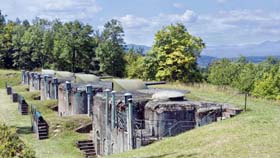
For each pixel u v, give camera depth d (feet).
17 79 252.01
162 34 198.39
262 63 273.54
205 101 87.61
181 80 195.83
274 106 88.48
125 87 104.01
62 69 292.81
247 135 56.29
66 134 101.65
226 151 49.44
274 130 58.23
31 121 120.88
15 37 309.63
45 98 165.17
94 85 122.93
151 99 84.69
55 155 84.79
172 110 77.15
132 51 340.59
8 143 44.01
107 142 86.69
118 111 80.84
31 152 44.39
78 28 284.41
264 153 46.60
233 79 253.85
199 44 199.62
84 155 89.04
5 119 130.11
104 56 272.10
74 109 121.49
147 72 204.44
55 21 326.85
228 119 71.82
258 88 201.16
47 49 296.92
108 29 275.39
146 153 57.26
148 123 78.79
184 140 60.49
